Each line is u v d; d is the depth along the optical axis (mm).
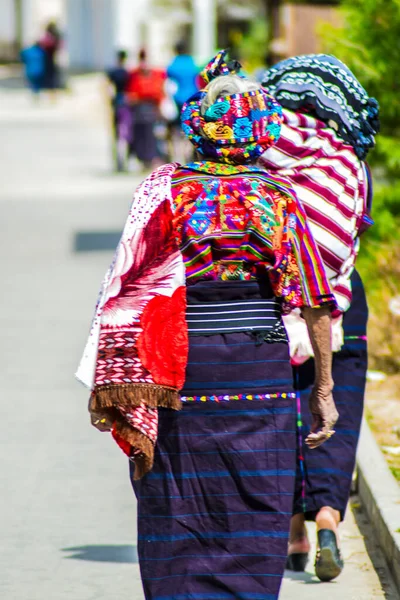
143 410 8938
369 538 13320
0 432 17500
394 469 14711
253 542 9016
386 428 16656
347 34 23766
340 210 11281
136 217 9156
